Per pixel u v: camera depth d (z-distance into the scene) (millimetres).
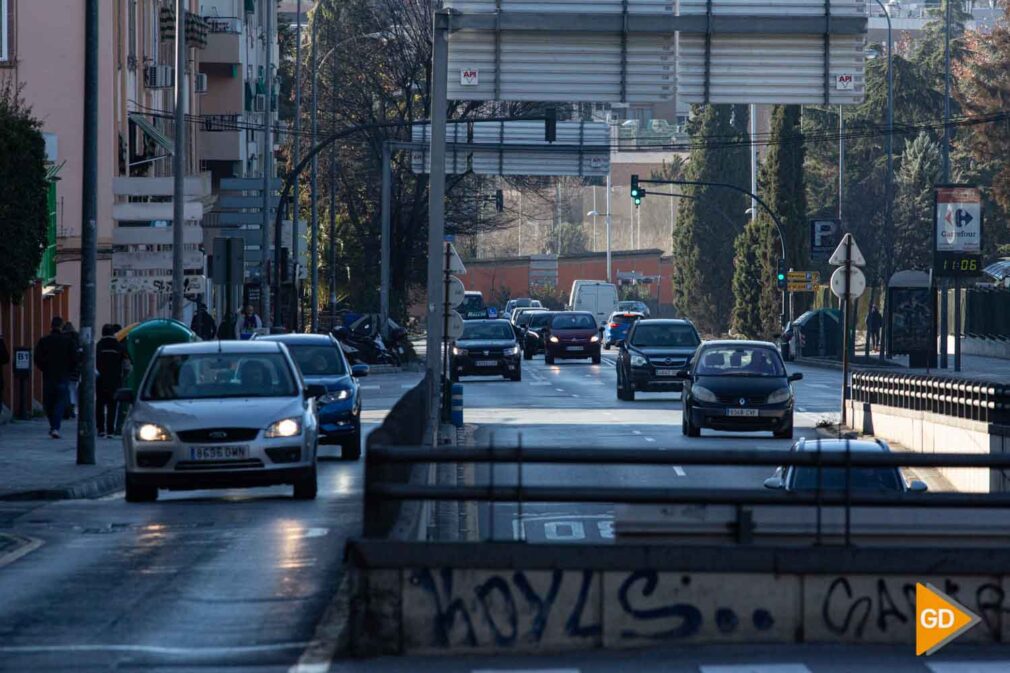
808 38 74125
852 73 74188
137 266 89688
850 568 28422
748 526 29172
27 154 89000
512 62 74688
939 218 152875
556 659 27828
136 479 53312
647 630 28344
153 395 56062
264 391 56281
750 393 85688
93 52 67000
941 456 28875
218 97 189250
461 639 28188
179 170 89938
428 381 69938
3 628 31516
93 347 67250
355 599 28141
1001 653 27922
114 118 125438
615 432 90125
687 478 61500
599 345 186625
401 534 29859
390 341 184500
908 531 29672
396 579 28188
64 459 70000
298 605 33594
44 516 50938
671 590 28391
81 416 66938
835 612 28453
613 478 61188
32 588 36188
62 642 30156
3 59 119250
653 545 28391
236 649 29312
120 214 89938
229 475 52969
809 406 115812
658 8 73688
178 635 30703
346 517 49125
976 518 29594
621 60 74375
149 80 149000
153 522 48594
